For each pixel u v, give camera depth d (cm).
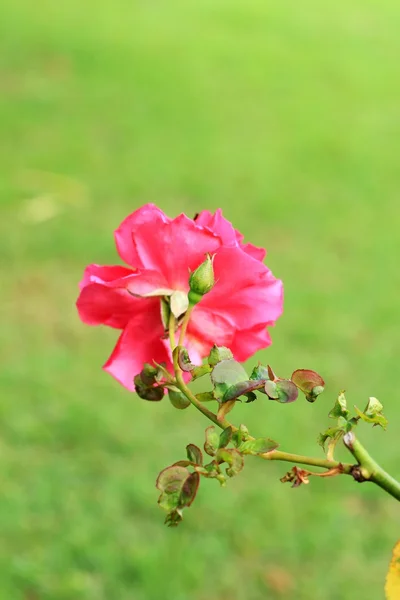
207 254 96
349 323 573
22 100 1076
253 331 104
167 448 454
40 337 563
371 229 727
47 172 845
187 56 1331
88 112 1040
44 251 675
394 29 1623
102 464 442
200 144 941
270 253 683
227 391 90
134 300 105
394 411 483
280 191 812
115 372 106
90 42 1359
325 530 402
